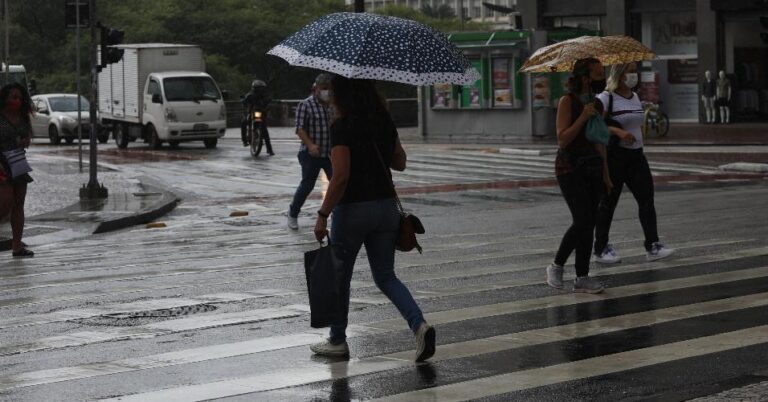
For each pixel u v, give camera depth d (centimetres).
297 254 1564
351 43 794
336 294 824
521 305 1080
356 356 871
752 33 5219
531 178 2934
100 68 2577
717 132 4547
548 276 1171
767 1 2838
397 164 848
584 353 868
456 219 2009
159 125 4284
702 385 757
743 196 2342
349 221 823
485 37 4406
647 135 4325
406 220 838
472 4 19038
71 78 8588
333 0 10662
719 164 3256
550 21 5550
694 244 1527
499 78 4422
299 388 771
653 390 749
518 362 841
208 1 9700
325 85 1836
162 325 1009
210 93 4334
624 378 785
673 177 2900
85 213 2211
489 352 877
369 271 1333
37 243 1845
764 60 5272
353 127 812
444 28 11906
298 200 1934
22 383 795
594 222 1139
